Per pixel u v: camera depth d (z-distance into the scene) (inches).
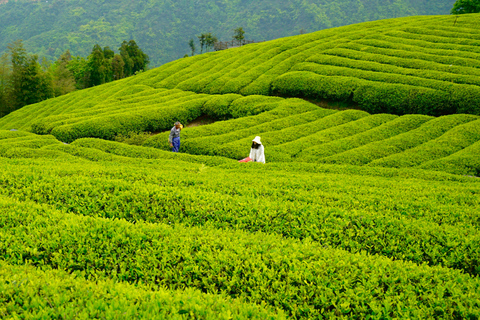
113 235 222.4
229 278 190.9
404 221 275.3
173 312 141.0
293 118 892.0
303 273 187.8
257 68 1222.3
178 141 737.6
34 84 2224.4
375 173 516.1
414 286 184.1
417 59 1022.4
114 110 1037.8
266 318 147.0
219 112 1020.5
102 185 330.0
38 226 233.1
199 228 245.9
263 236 239.9
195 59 1539.1
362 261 201.2
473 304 167.2
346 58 1112.8
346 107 986.7
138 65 4082.2
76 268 203.5
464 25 1211.9
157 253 208.1
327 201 332.5
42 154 567.2
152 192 316.8
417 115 829.2
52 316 134.4
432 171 526.3
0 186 330.0
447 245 245.0
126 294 153.1
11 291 147.3
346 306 166.6
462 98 808.9
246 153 708.7
